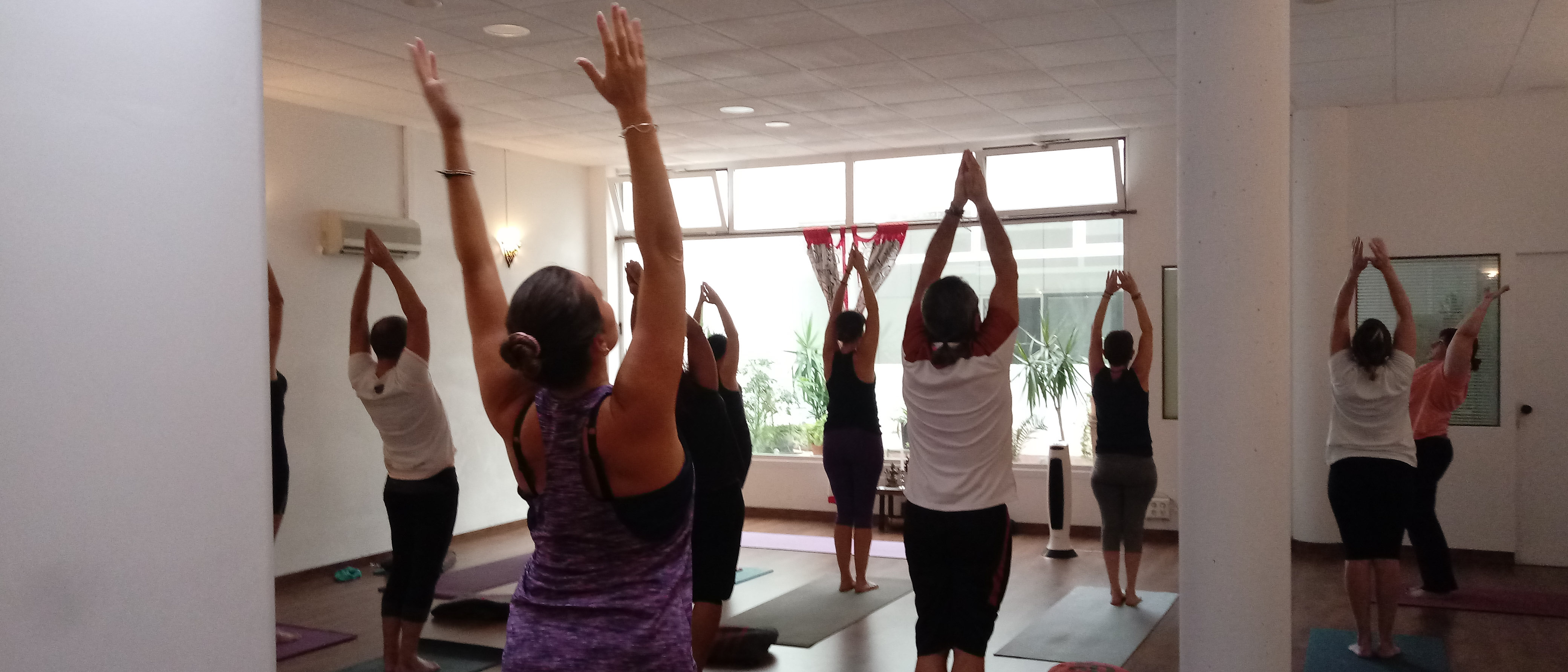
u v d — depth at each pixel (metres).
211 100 1.62
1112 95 6.94
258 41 1.69
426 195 7.92
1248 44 2.97
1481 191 7.07
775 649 4.90
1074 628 5.26
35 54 1.44
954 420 3.04
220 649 1.61
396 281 4.16
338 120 7.25
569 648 1.40
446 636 5.18
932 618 3.10
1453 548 7.14
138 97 1.54
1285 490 3.04
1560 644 4.94
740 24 5.29
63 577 1.46
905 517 3.21
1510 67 6.27
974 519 3.03
